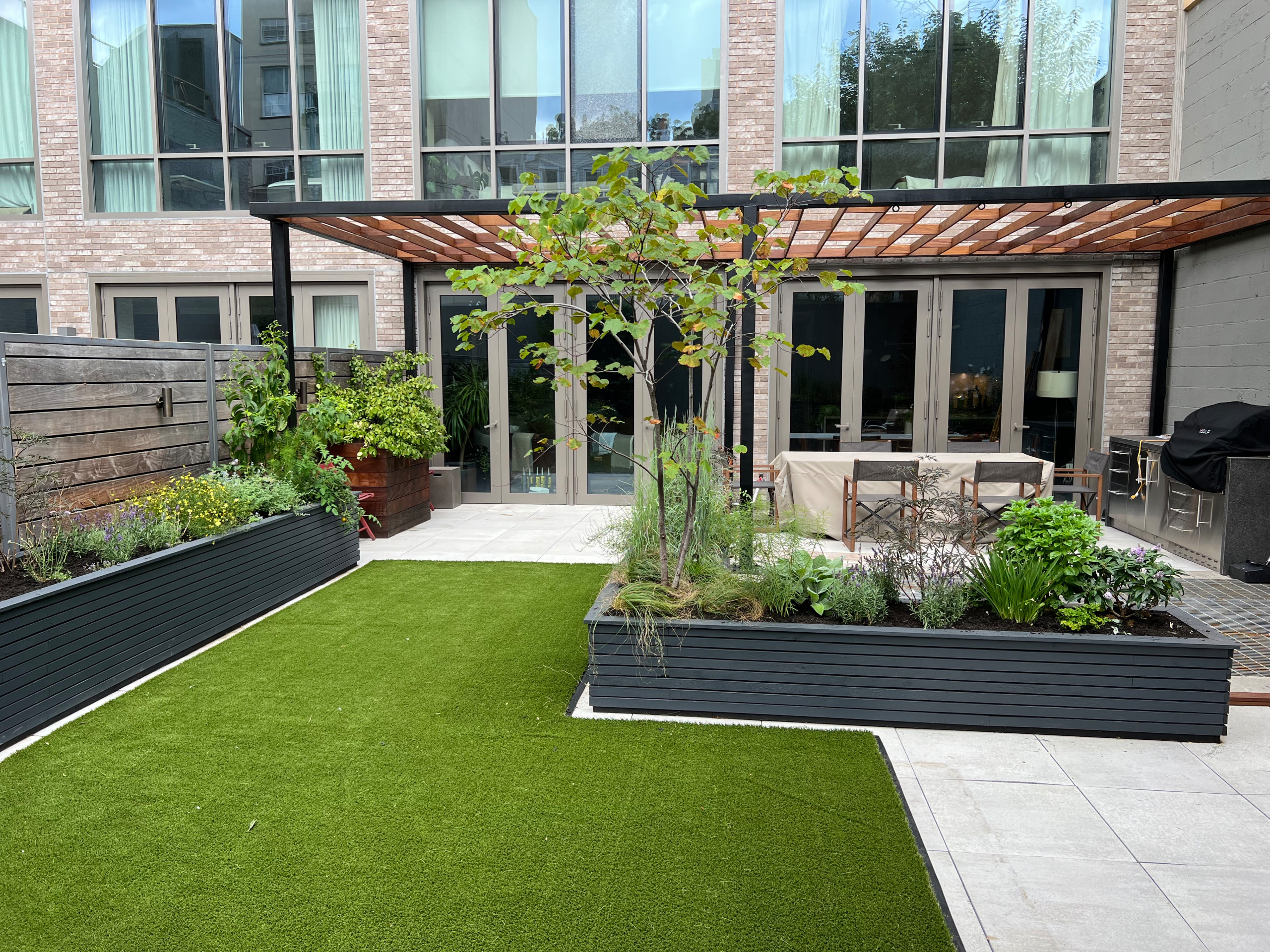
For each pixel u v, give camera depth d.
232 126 9.41
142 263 9.53
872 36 8.69
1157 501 7.30
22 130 9.59
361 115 9.30
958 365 8.94
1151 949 2.21
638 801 2.93
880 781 3.08
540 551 7.06
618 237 7.23
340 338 9.62
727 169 8.88
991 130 8.62
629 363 9.44
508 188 9.23
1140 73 8.36
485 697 3.89
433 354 9.62
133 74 9.42
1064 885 2.49
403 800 2.94
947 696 3.51
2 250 9.67
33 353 4.54
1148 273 8.55
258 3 9.27
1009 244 7.93
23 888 2.43
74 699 3.71
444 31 9.13
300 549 5.66
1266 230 7.00
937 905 2.37
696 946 2.19
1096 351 8.80
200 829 2.75
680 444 4.71
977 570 3.91
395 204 6.21
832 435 9.12
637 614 3.68
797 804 2.91
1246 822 2.85
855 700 3.57
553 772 3.14
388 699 3.86
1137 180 8.47
